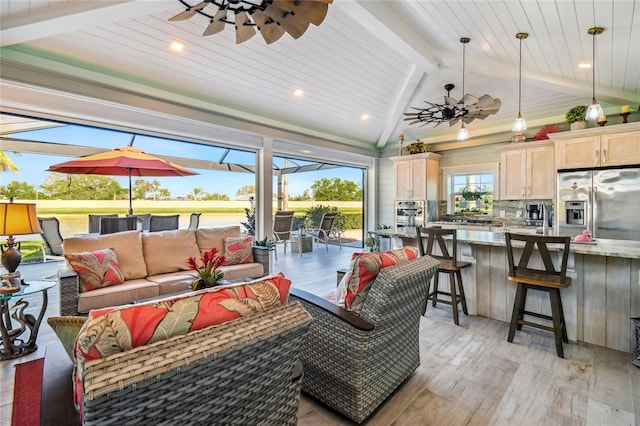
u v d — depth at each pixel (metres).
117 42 3.31
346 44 4.17
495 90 5.01
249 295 1.16
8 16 2.42
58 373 1.35
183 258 3.71
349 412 1.81
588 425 1.76
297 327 1.18
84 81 3.44
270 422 1.25
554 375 2.28
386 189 7.54
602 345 2.74
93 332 0.84
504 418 1.83
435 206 6.59
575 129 4.43
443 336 2.94
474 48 3.80
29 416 1.85
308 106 5.32
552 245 2.90
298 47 4.03
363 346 1.75
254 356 1.09
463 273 3.58
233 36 3.62
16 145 3.77
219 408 1.05
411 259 2.08
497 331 3.05
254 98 4.74
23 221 2.44
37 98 3.26
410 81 5.07
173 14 3.17
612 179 4.15
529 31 3.12
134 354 0.86
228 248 3.99
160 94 4.02
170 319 0.96
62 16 2.48
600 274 2.76
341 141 6.62
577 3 2.53
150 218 4.50
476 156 6.23
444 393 2.07
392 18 3.51
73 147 4.11
